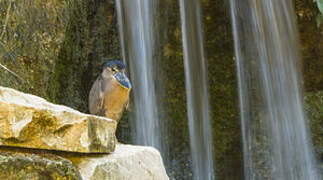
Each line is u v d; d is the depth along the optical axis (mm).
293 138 10898
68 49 8688
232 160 11148
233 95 11422
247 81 11367
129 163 3273
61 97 8586
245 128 11203
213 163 11117
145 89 10617
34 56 6988
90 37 10039
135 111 10453
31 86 6840
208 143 11203
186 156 10984
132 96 10383
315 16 11172
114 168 3037
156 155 3809
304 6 11273
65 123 2625
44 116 2551
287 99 11055
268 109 11156
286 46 11188
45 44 7293
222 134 11273
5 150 2428
